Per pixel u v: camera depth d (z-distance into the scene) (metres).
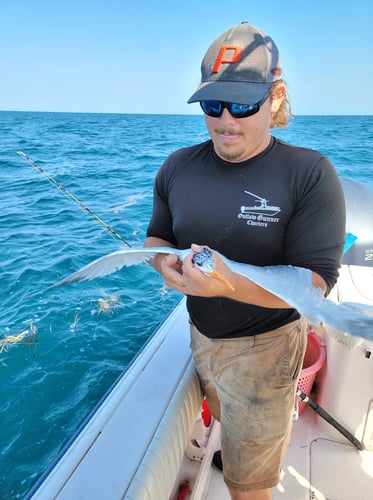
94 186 11.38
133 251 1.54
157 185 1.86
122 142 23.98
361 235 2.64
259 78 1.43
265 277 1.24
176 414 1.72
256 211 1.52
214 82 1.46
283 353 1.64
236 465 1.74
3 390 3.86
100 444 1.55
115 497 1.36
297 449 2.28
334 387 2.25
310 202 1.47
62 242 6.95
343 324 0.96
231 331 1.65
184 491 1.95
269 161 1.52
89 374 4.05
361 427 2.21
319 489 2.08
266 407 1.65
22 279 5.68
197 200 1.63
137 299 5.29
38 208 9.05
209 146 1.69
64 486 1.39
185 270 1.27
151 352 2.10
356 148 20.67
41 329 4.64
